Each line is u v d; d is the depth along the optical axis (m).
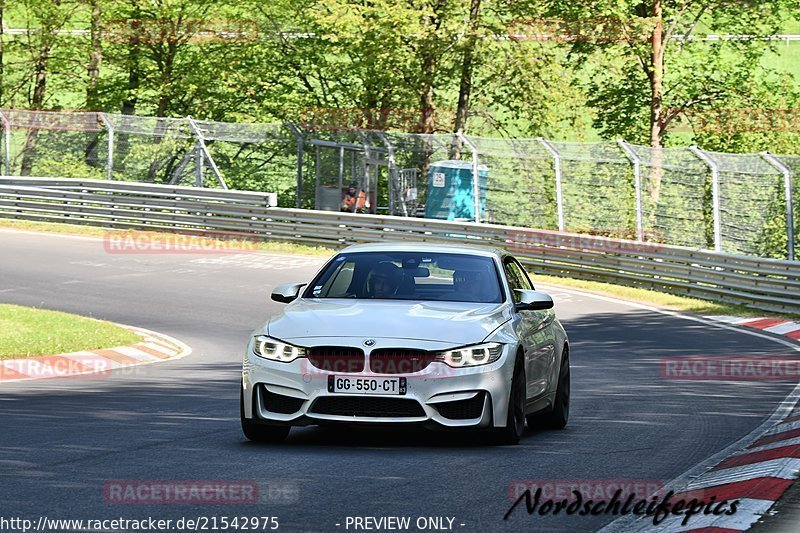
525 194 60.53
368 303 18.03
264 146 74.50
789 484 14.25
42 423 19.09
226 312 39.44
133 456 15.63
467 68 80.44
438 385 16.38
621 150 56.50
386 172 69.69
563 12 79.75
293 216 59.72
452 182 63.72
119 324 36.19
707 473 15.27
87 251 55.16
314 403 16.41
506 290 18.80
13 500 12.39
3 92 89.88
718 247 51.41
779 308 44.97
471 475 14.61
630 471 15.33
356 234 58.34
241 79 87.12
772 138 85.12
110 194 64.75
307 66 89.31
